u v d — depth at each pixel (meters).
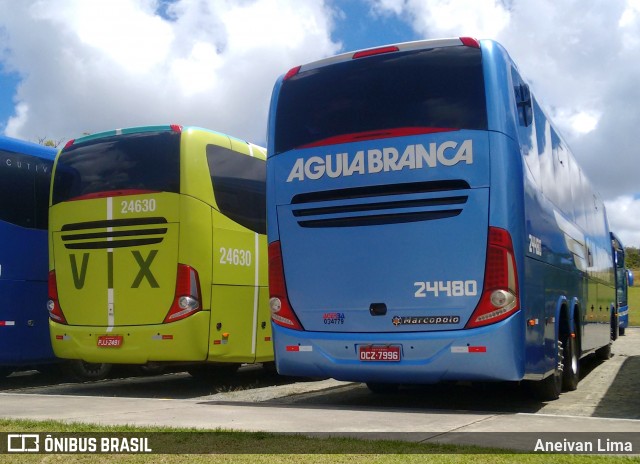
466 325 7.86
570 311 10.68
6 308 12.39
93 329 11.10
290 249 8.78
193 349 10.67
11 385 13.48
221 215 11.36
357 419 7.48
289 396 10.75
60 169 11.82
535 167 9.02
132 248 11.01
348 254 8.44
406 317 8.11
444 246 8.01
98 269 11.19
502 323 7.74
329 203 8.57
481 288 7.84
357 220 8.45
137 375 14.52
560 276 10.11
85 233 11.35
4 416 7.71
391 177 8.29
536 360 8.42
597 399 10.10
